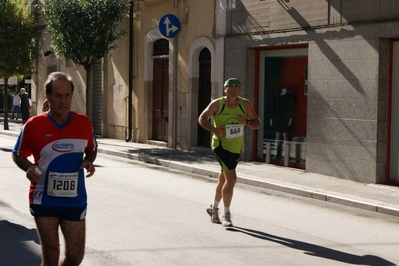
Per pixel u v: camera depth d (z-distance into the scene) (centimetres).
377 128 1367
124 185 1327
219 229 915
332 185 1352
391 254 812
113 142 2283
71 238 526
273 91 1698
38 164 520
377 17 1359
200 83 1984
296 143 1625
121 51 2375
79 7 2181
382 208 1117
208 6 1875
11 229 878
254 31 1695
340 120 1450
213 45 1852
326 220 1033
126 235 859
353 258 782
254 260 752
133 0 2152
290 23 1580
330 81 1473
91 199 1133
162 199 1159
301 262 752
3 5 2817
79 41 2209
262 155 1742
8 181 1317
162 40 2166
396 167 1377
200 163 1669
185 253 773
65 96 516
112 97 2459
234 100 914
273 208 1123
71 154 523
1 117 4144
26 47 2883
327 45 1477
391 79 1376
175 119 2048
